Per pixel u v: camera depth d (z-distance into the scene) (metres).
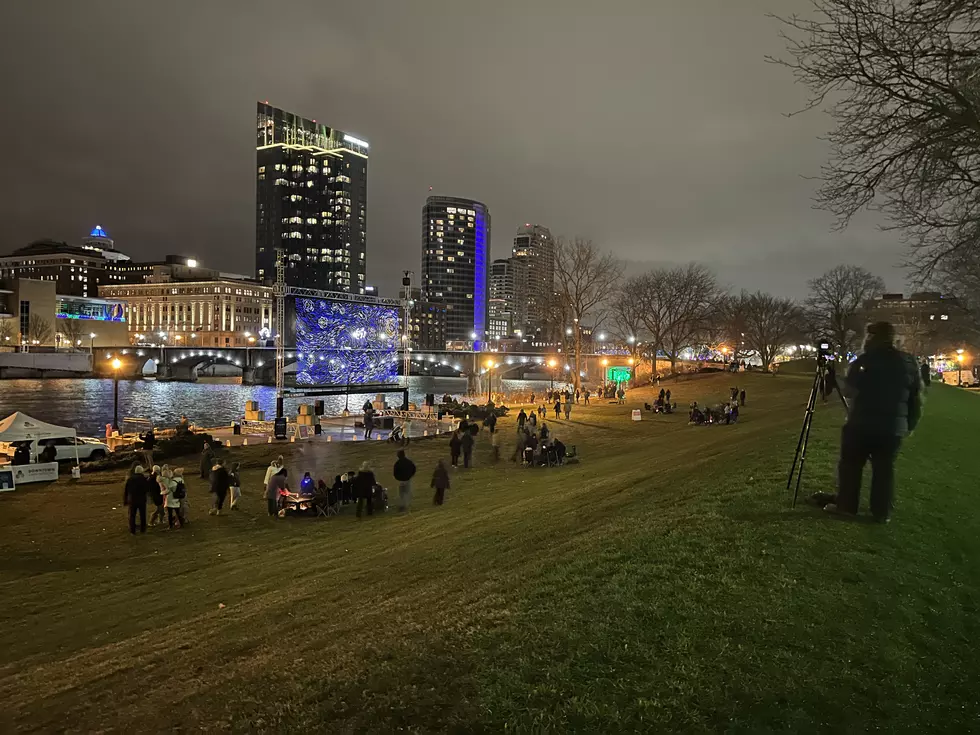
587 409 50.09
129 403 86.19
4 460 29.09
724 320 81.94
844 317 63.53
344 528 16.48
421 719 4.52
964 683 4.82
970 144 7.39
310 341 50.00
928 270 9.13
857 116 8.05
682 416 43.00
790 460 11.77
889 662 5.00
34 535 17.05
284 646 6.85
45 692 6.75
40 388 112.06
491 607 6.42
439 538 12.34
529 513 13.23
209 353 132.88
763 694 4.57
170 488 17.73
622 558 7.32
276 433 37.62
